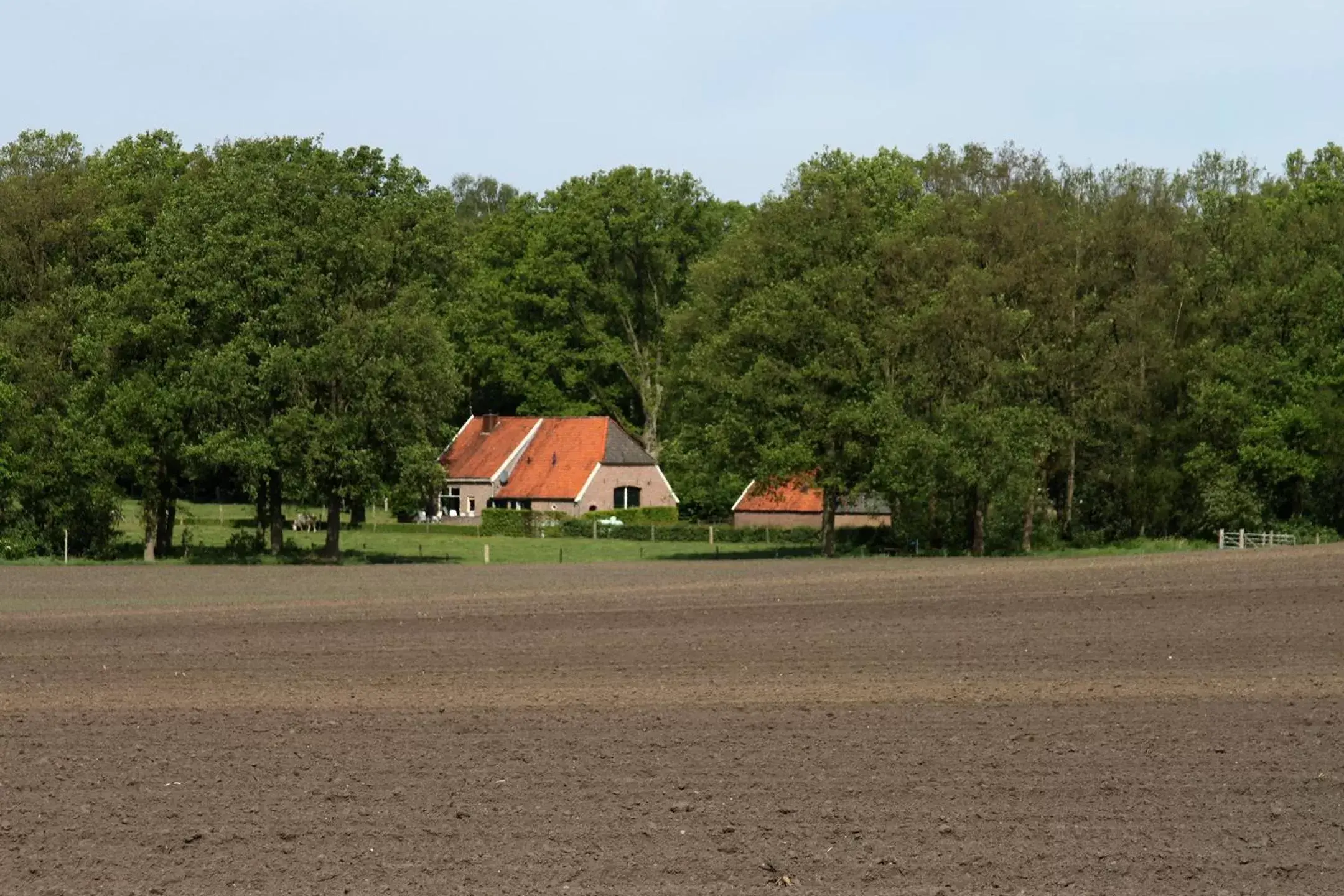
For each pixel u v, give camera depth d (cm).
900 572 4997
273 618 3650
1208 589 3869
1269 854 1458
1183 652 2750
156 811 1639
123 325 6153
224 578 5359
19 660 2886
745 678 2514
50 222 6612
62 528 6525
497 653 2914
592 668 2669
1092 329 7194
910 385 6700
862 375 6700
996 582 4331
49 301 6638
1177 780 1730
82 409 6275
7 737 2053
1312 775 1745
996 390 6756
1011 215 7369
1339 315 7169
